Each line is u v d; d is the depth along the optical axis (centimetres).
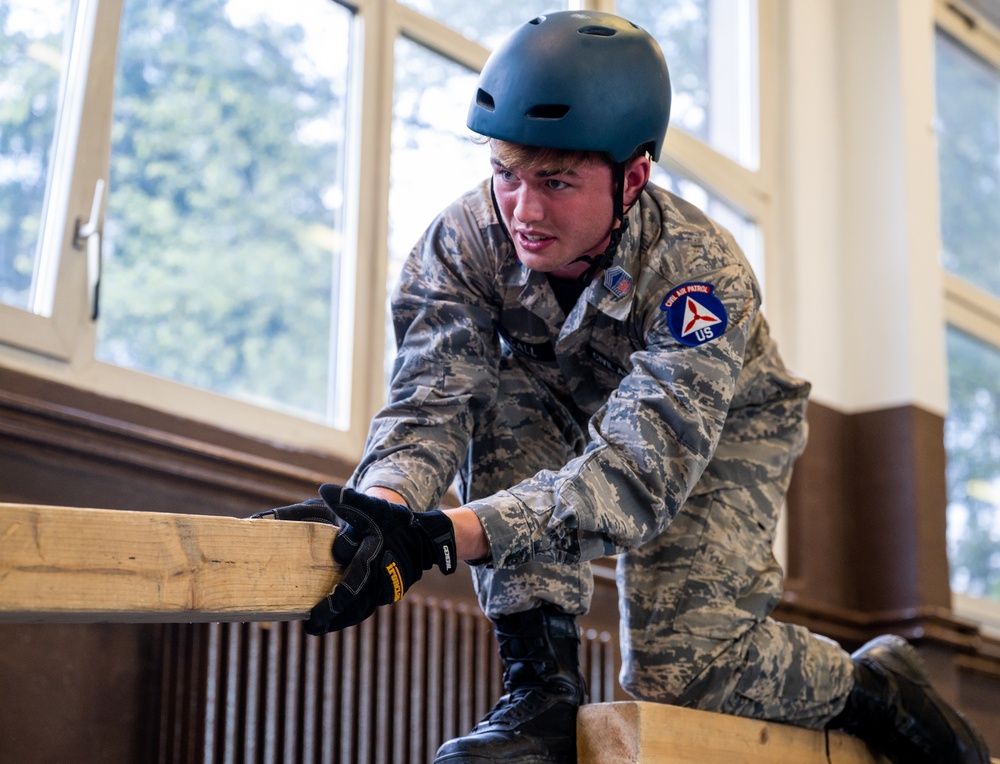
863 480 443
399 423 159
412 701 288
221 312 296
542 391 185
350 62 339
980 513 490
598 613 346
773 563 187
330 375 317
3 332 250
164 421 272
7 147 262
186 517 114
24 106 266
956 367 498
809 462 431
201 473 267
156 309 283
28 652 239
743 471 184
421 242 175
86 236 268
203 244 295
